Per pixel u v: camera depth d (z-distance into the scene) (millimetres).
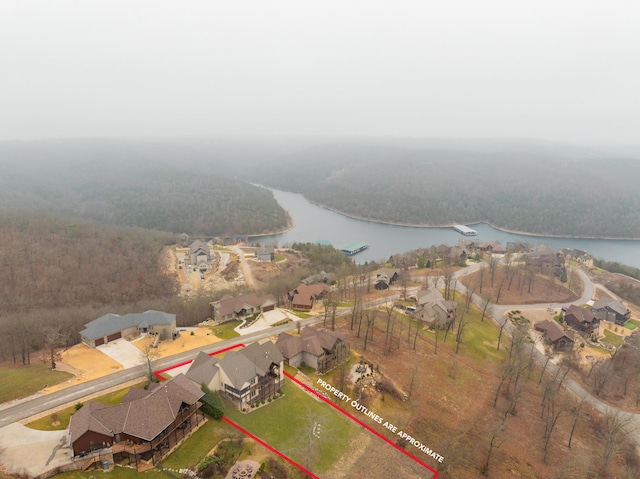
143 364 73375
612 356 102250
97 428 48688
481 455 65688
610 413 78875
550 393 79188
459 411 74000
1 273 138125
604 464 66438
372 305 116375
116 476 46844
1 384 63812
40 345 83438
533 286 147875
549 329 112938
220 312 99125
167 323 86875
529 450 68500
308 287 119125
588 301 141375
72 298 131125
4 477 44375
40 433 52656
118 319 85875
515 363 85312
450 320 107500
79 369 71062
